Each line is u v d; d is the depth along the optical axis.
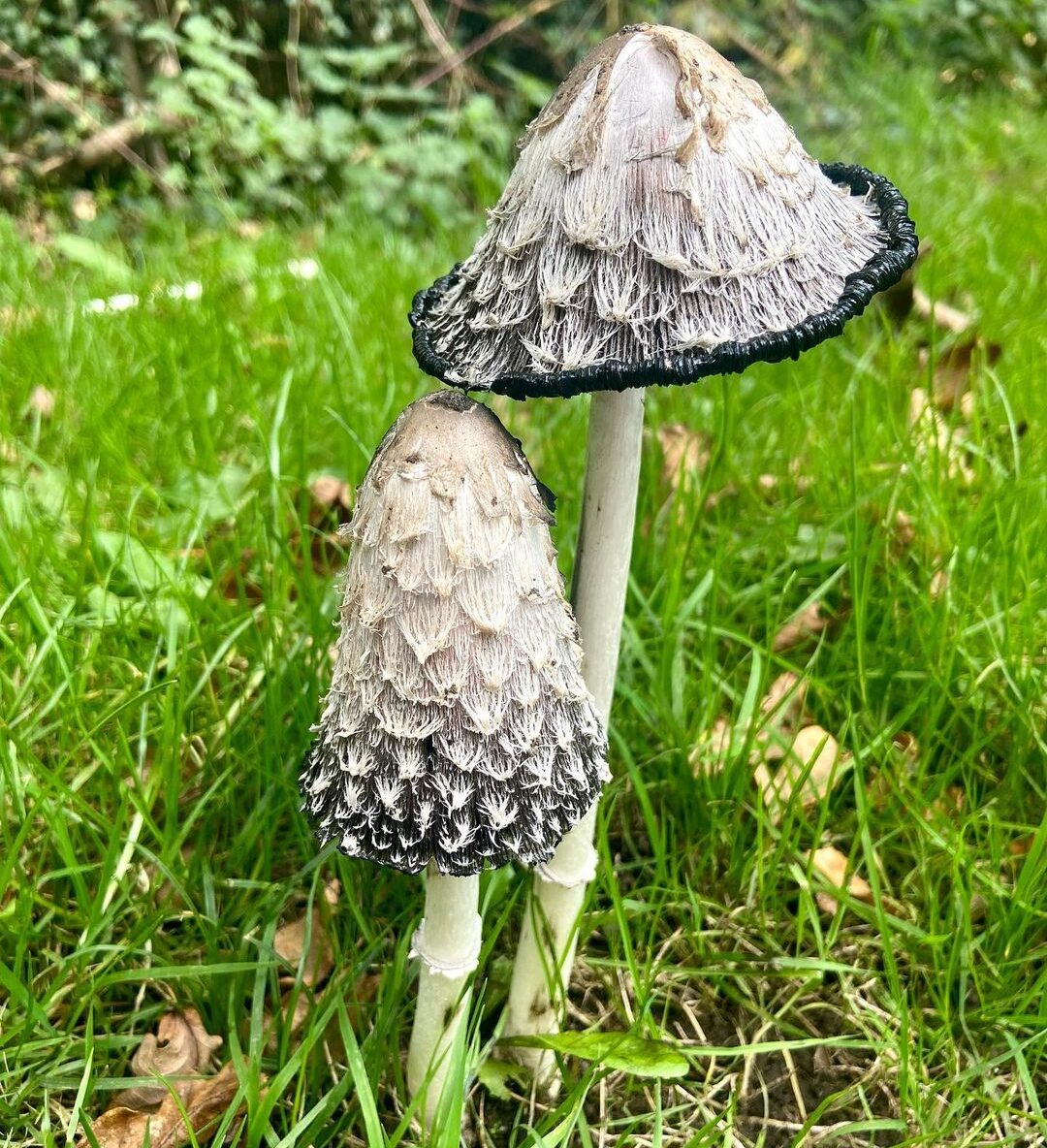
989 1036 0.25
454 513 0.17
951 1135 0.23
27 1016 0.23
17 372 0.45
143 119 0.85
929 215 0.66
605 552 0.20
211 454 0.39
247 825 0.26
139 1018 0.25
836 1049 0.25
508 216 0.17
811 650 0.33
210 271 0.60
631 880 0.29
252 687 0.30
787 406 0.42
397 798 0.18
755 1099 0.25
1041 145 0.90
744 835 0.28
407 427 0.17
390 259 0.62
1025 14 1.20
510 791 0.18
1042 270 0.57
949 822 0.27
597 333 0.16
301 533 0.32
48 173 0.86
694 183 0.16
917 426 0.36
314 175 0.87
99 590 0.32
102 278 0.60
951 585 0.31
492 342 0.17
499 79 1.05
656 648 0.32
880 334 0.43
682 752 0.28
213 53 0.84
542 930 0.24
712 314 0.16
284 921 0.27
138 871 0.26
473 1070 0.23
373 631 0.18
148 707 0.28
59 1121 0.23
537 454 0.41
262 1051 0.23
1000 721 0.29
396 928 0.26
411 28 1.01
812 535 0.36
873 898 0.25
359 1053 0.21
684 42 0.16
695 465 0.39
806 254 0.17
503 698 0.18
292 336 0.49
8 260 0.62
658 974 0.26
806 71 1.03
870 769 0.29
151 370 0.46
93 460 0.38
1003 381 0.43
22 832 0.23
